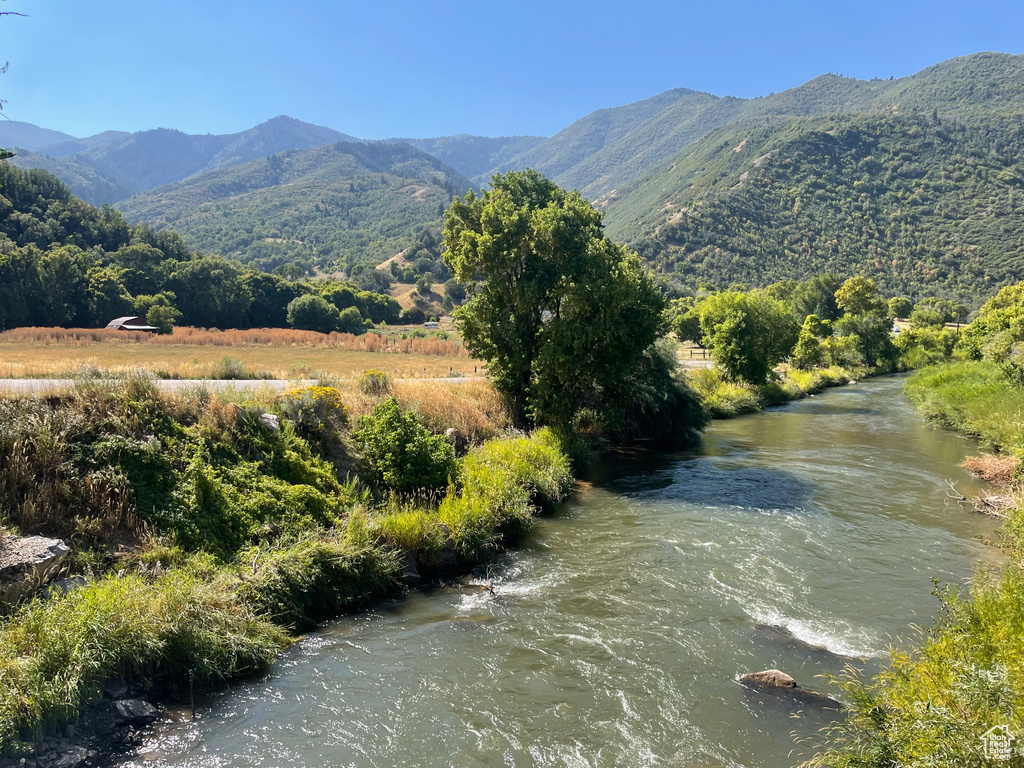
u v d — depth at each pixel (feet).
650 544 44.50
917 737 16.21
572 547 43.93
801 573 38.70
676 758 21.06
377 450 49.98
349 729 22.50
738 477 67.26
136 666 23.98
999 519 50.47
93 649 22.89
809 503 56.13
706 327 188.55
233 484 38.93
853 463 75.10
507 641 29.53
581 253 76.89
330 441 48.91
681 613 32.73
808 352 213.05
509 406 78.43
